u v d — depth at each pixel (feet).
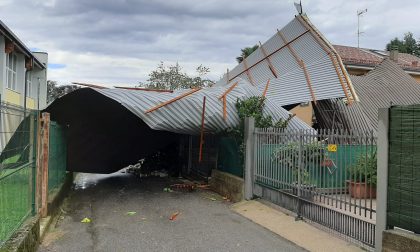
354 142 22.57
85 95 41.50
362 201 21.50
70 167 50.29
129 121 49.90
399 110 18.40
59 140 36.65
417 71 88.12
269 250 22.13
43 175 26.32
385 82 64.18
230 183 37.78
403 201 18.17
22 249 17.16
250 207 32.42
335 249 21.62
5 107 16.15
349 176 22.65
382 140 19.15
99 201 36.88
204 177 48.14
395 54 91.61
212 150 45.65
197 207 33.94
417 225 17.51
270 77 63.00
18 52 76.84
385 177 18.99
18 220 19.26
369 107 59.31
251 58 72.38
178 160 56.85
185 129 39.91
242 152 36.91
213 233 25.54
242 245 23.02
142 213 31.60
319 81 53.72
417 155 17.51
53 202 29.17
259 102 41.88
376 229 19.49
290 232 25.21
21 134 19.76
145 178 53.93
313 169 26.27
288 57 61.93
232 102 41.42
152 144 55.52
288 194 29.04
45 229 24.43
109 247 22.45
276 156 31.07
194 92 41.57
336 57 53.67
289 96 56.34
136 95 38.60
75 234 25.09
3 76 64.54
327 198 24.58
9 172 17.22
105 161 53.26
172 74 113.60
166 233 25.52
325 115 55.77
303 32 61.11
